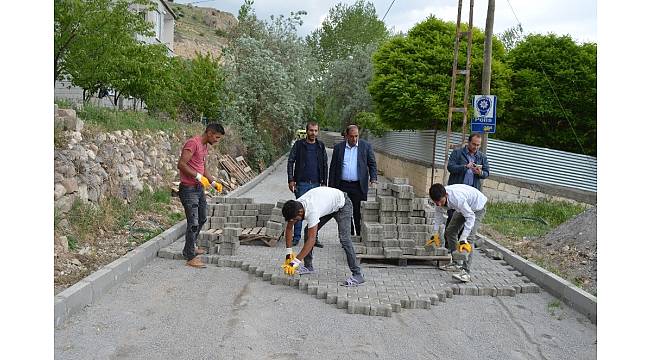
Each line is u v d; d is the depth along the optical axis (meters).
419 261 7.41
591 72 15.25
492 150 14.70
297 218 5.89
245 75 20.02
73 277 5.68
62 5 11.17
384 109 15.94
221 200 9.18
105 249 6.96
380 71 15.91
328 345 4.75
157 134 12.84
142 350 4.45
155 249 7.42
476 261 7.88
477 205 6.66
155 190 10.70
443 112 14.42
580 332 5.32
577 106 15.62
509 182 14.42
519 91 15.70
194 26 65.69
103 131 9.58
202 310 5.45
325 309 5.68
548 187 14.25
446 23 15.61
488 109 9.84
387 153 24.62
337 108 31.00
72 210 7.12
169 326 4.98
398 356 4.61
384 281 6.56
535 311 5.91
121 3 12.16
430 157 16.34
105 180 8.47
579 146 15.92
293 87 21.44
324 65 41.47
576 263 7.51
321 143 8.72
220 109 20.14
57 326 4.77
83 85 12.30
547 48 15.76
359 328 5.19
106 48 11.77
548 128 16.06
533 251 8.56
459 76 14.64
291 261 6.02
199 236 7.59
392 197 7.54
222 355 4.42
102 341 4.57
